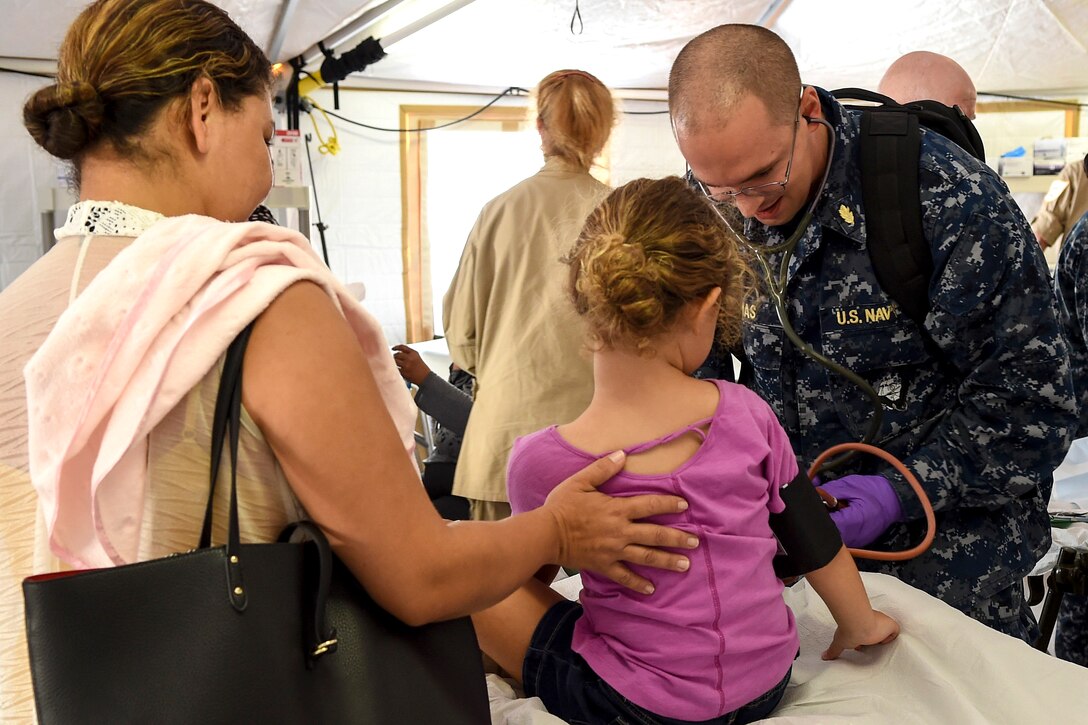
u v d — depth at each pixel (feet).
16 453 2.70
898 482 4.72
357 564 2.50
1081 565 6.89
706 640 3.32
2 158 11.42
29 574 2.74
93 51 2.65
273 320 2.48
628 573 3.26
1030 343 4.58
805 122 4.78
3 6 9.24
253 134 2.91
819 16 13.30
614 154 15.87
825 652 4.19
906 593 4.26
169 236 2.54
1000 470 4.73
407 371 8.43
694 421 3.40
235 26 2.91
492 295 7.26
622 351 3.40
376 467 2.47
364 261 15.02
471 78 14.71
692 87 4.59
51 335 2.49
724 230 3.53
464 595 2.67
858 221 4.81
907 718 3.58
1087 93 17.02
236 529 2.36
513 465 3.55
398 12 11.09
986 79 16.26
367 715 2.49
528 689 3.71
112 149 2.72
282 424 2.41
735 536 3.34
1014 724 3.51
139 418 2.36
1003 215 4.58
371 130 14.67
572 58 14.07
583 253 3.35
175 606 2.29
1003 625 5.18
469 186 15.44
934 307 4.69
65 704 2.26
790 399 5.24
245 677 2.31
